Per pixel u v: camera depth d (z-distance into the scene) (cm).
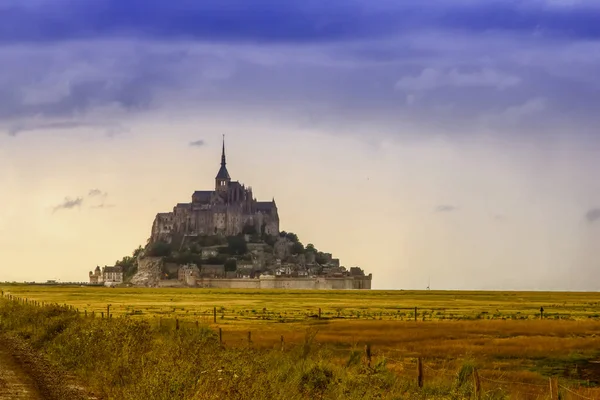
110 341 4409
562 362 6250
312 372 3638
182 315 14862
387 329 9850
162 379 2941
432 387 3656
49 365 4669
